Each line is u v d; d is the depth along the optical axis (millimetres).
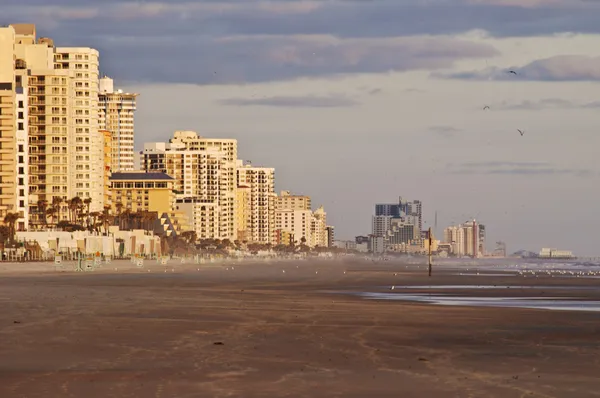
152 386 57344
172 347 76688
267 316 110688
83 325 95562
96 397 53594
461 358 71438
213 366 65938
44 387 56719
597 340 85188
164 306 127938
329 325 98500
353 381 59875
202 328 93625
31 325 94875
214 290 185375
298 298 155875
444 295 178000
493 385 58688
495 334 90438
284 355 72188
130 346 77250
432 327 97500
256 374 62375
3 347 76062
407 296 170750
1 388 56344
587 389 57469
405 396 54875
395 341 83188
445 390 56875
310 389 56875
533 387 58062
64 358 69562
